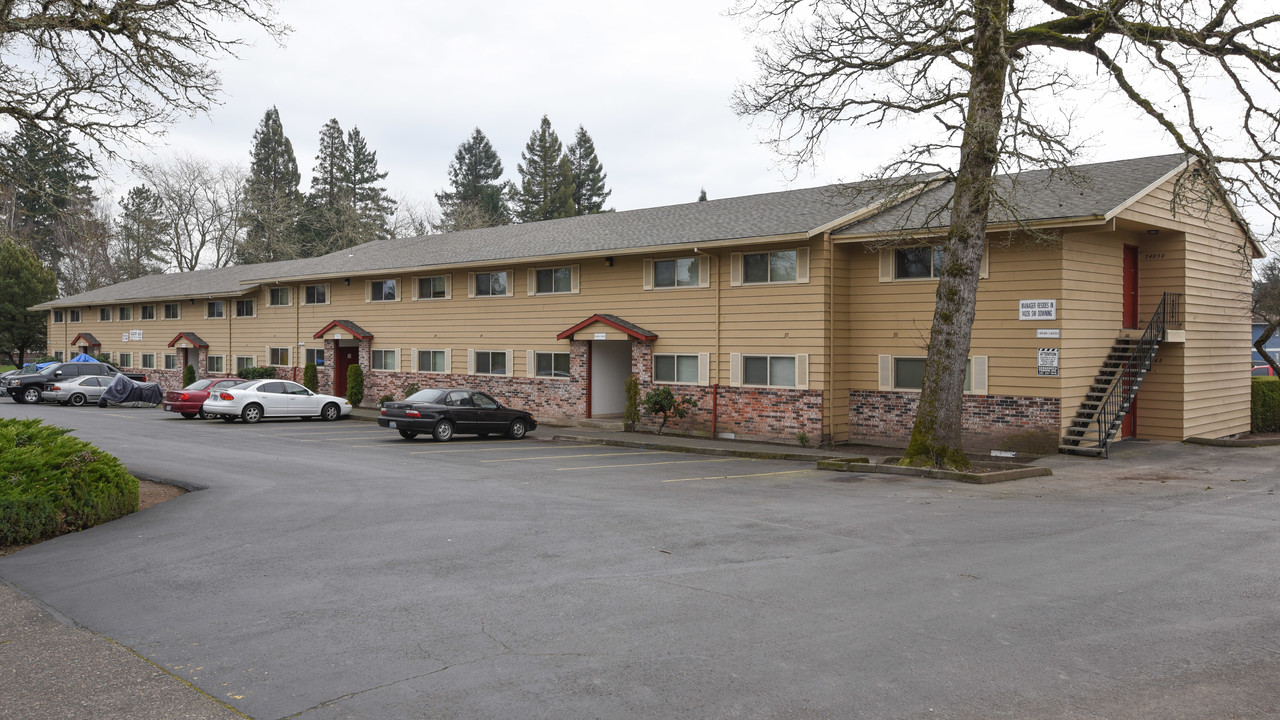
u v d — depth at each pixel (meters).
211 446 21.38
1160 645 6.32
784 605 7.32
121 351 48.00
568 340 27.42
